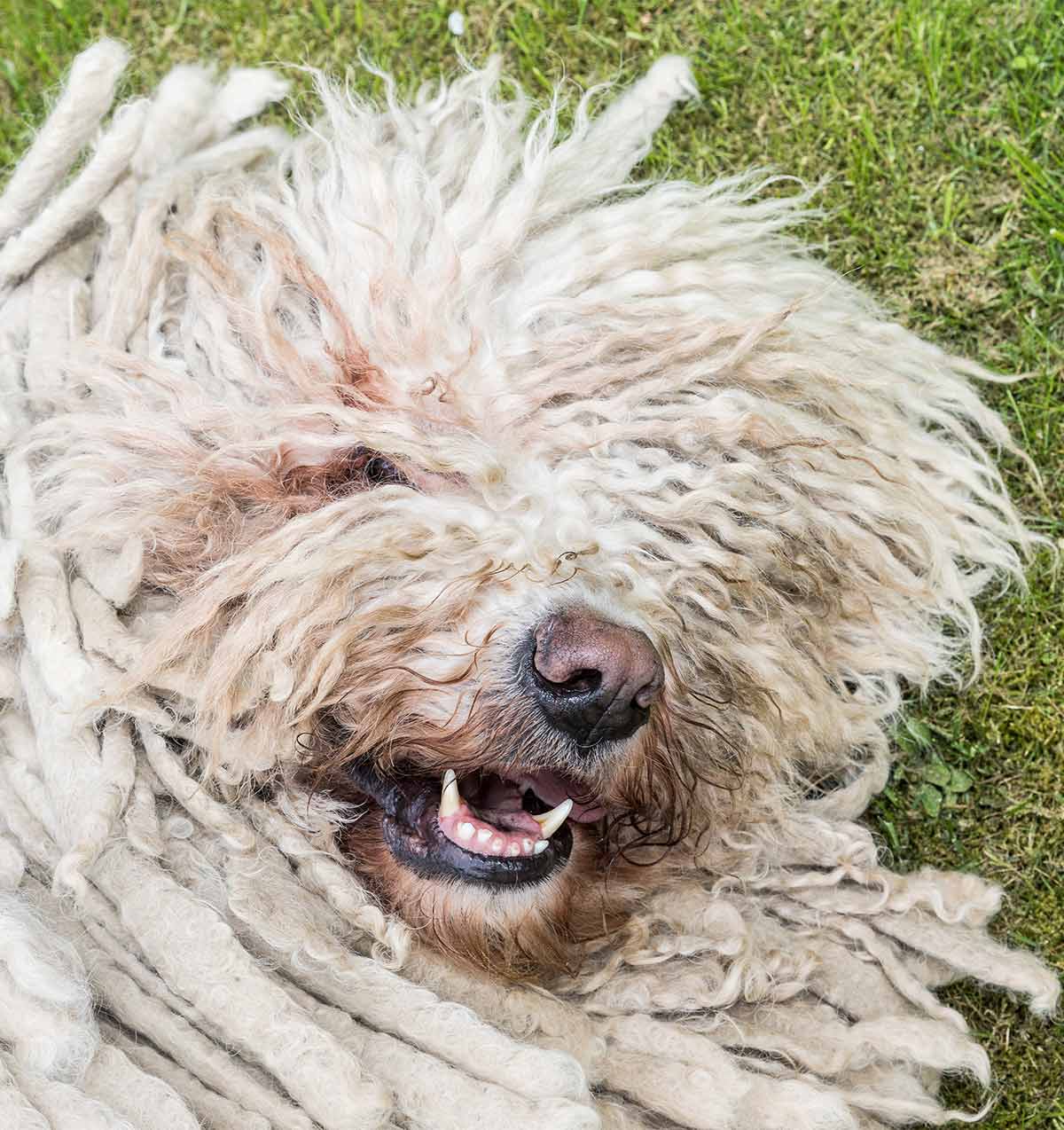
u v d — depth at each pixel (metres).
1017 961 0.72
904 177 0.86
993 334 0.84
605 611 0.64
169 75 0.84
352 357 0.68
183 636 0.65
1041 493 0.81
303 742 0.67
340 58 0.91
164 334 0.73
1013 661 0.80
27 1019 0.58
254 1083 0.60
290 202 0.74
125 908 0.63
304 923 0.64
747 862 0.74
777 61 0.88
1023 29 0.86
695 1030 0.68
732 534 0.70
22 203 0.76
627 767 0.65
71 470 0.69
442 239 0.70
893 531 0.75
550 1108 0.60
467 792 0.68
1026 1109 0.74
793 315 0.74
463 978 0.66
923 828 0.79
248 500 0.69
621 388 0.70
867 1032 0.69
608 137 0.80
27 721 0.69
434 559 0.65
